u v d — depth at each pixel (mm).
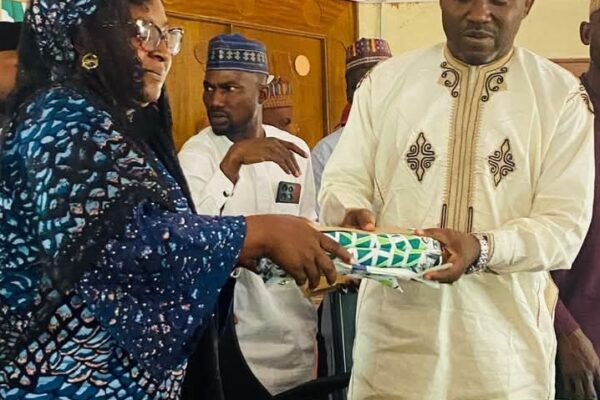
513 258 1236
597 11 1824
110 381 1004
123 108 1056
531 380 1356
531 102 1326
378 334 1391
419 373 1345
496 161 1316
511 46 1371
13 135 1006
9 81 1251
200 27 3201
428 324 1339
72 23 1018
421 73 1397
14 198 986
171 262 931
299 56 3648
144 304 938
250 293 2211
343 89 3857
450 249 1193
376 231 1188
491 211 1312
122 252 901
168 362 973
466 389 1338
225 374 1604
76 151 923
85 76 1027
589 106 1349
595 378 1647
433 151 1345
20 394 985
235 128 2252
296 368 2289
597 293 1804
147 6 1053
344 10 3816
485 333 1331
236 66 2225
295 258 1015
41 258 957
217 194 1893
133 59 1045
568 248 1279
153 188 938
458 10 1321
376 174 1404
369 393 1403
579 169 1305
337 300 1990
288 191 2287
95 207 899
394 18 3881
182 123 3139
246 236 997
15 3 2318
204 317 1019
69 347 980
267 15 3473
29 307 986
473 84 1357
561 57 3619
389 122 1389
